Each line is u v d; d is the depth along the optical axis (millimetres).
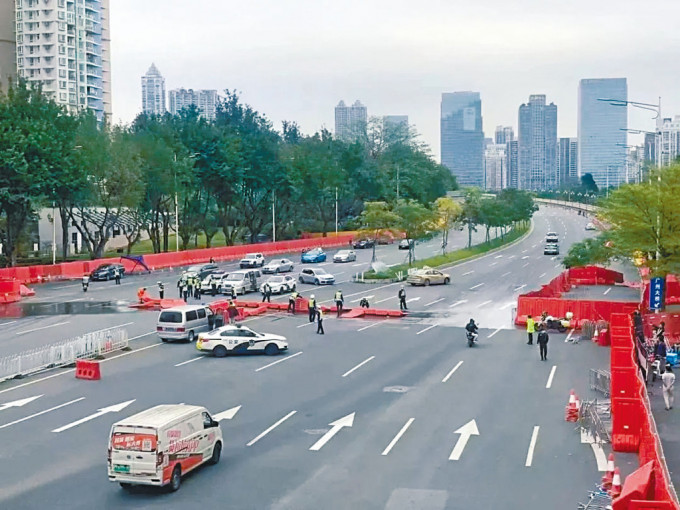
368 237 111688
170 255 87062
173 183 96438
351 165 139500
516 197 135750
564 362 39156
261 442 26188
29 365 37281
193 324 45250
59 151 79625
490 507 20391
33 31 176500
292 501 20891
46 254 102125
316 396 32344
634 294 65125
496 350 42312
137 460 21062
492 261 93875
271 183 114188
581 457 24547
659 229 48656
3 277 68750
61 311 55562
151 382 34812
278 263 81750
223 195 109562
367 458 24484
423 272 71812
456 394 32656
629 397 26484
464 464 23891
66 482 22438
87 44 188000
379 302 60656
